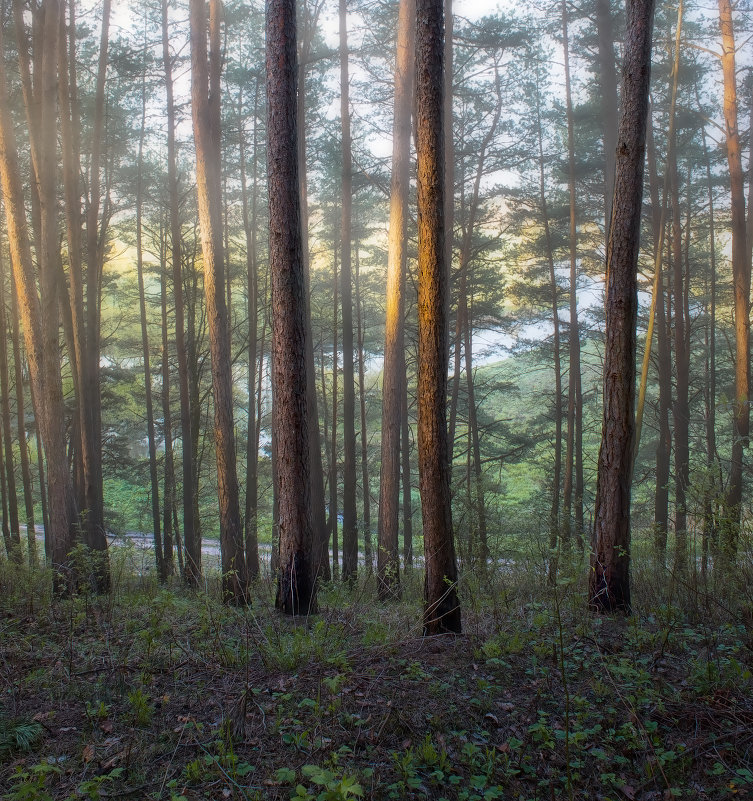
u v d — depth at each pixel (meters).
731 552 7.18
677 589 7.56
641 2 7.36
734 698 4.82
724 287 24.12
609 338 7.57
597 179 21.86
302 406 8.05
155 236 22.03
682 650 5.93
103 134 18.05
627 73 7.43
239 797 3.78
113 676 5.43
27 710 4.81
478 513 9.79
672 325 21.78
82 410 14.72
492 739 4.53
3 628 6.82
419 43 6.61
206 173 11.80
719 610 6.83
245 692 4.71
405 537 20.83
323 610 8.34
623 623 6.86
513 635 6.38
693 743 4.34
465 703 4.97
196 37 11.87
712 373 20.73
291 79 7.91
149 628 6.77
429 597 6.71
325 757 4.22
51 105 12.22
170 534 19.00
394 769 4.11
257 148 20.67
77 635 6.71
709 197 22.14
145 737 4.44
